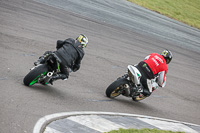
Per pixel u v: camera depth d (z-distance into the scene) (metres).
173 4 150.88
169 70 54.31
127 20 87.75
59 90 28.64
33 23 52.56
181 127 28.27
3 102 21.88
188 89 45.72
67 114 23.30
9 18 50.41
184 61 66.19
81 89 30.98
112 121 24.39
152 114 30.50
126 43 62.53
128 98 33.78
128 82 30.27
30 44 40.84
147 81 30.84
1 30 42.69
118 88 30.84
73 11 74.25
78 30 58.47
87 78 35.16
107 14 85.19
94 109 26.52
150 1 140.25
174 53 70.31
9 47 36.75
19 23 49.50
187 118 32.88
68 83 31.56
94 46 51.56
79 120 22.70
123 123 24.64
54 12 66.44
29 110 21.95
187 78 52.66
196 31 115.06
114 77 39.19
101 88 33.41
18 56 34.62
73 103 26.38
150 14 113.75
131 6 114.56
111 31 68.31
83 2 89.56
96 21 72.56
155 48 67.56
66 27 57.59
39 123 20.34
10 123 19.12
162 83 31.45
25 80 26.12
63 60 26.66
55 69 26.44
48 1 75.75
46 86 28.62
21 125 19.34
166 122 28.67
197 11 154.38
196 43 92.69
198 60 72.19
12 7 58.31
